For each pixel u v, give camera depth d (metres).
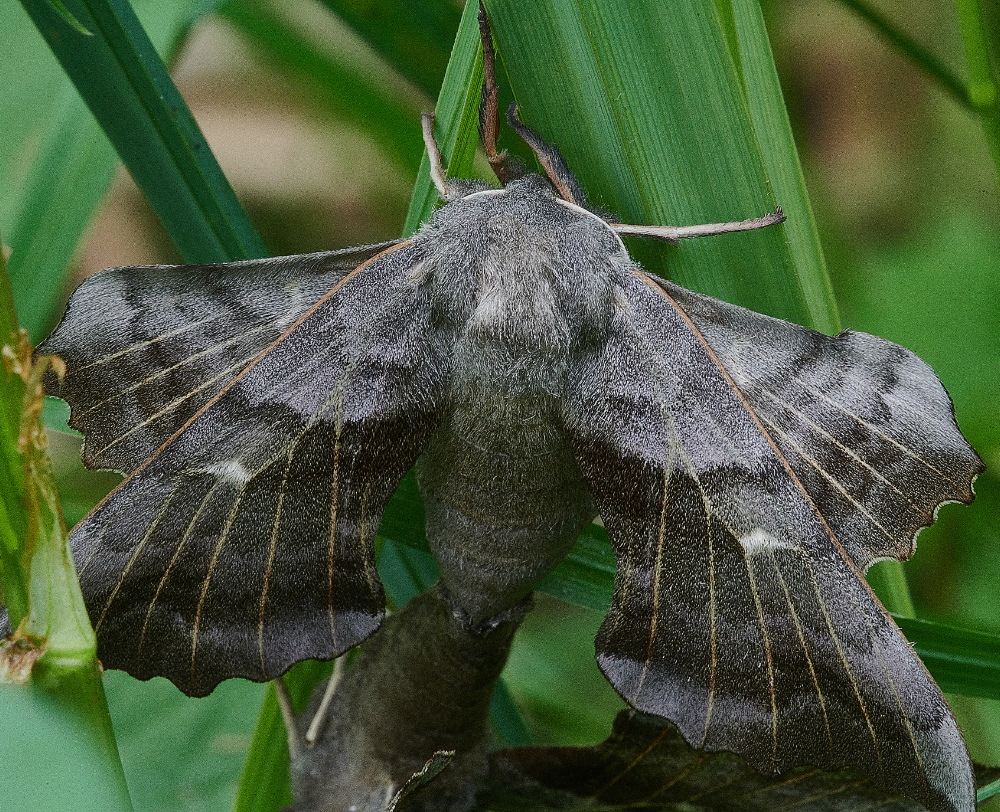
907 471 0.37
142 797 0.41
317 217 0.44
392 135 0.42
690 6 0.38
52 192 0.40
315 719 0.39
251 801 0.40
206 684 0.37
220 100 0.44
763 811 0.38
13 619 0.35
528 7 0.38
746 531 0.37
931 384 0.37
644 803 0.38
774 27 0.43
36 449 0.35
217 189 0.39
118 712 0.41
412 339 0.37
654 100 0.38
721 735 0.37
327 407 0.37
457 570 0.38
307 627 0.37
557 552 0.38
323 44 0.42
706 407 0.37
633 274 0.37
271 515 0.37
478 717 0.39
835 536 0.37
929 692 0.37
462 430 0.37
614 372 0.37
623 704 0.42
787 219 0.38
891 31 0.41
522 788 0.39
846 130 0.43
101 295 0.37
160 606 0.37
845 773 0.38
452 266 0.37
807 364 0.37
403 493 0.39
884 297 0.42
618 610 0.37
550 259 0.37
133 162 0.39
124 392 0.37
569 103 0.38
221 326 0.37
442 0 0.40
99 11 0.38
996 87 0.39
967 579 0.41
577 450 0.37
